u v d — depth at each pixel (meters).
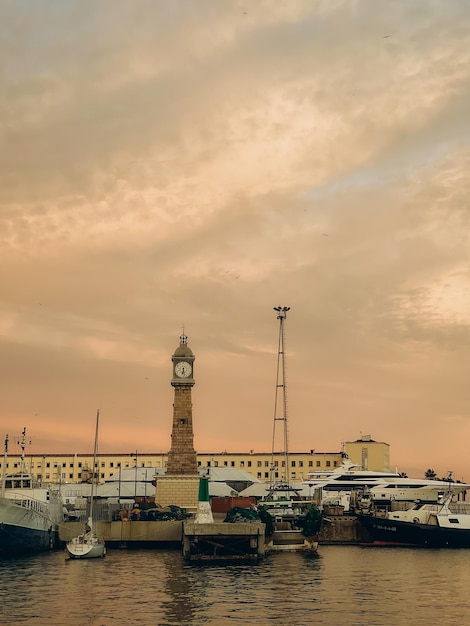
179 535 151.12
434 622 69.44
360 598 82.38
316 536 143.75
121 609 75.12
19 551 130.88
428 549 148.50
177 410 187.50
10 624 68.00
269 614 72.81
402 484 190.75
